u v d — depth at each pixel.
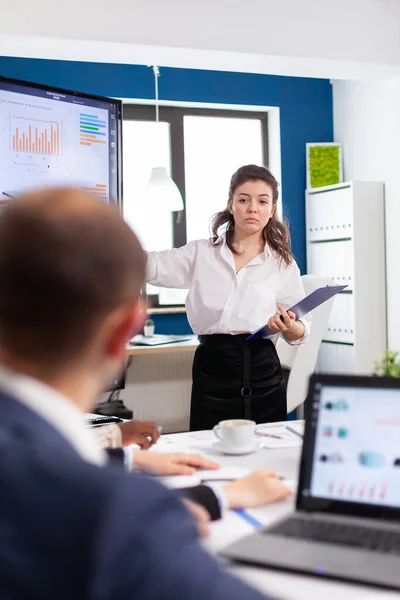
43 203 0.52
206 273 2.74
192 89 5.56
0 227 0.52
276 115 5.86
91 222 0.52
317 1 4.27
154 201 4.89
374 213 5.25
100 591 0.38
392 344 5.22
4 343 0.53
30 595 0.40
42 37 3.70
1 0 3.62
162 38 3.93
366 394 1.14
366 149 5.52
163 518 0.41
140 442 1.61
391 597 0.84
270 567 0.92
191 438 1.82
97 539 0.40
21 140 2.60
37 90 2.64
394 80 5.13
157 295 5.61
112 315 0.54
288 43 4.21
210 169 5.87
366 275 5.21
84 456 0.49
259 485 1.25
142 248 0.56
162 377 5.19
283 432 1.87
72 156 2.78
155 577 0.38
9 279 0.51
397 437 1.10
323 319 4.42
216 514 1.16
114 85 5.32
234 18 4.09
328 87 5.95
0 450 0.44
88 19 3.78
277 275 2.77
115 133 2.95
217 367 2.63
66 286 0.51
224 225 2.99
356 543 0.98
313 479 1.13
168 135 5.71
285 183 5.82
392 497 1.07
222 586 0.39
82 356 0.54
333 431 1.15
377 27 4.42
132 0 3.86
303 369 4.40
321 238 5.61
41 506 0.41
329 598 0.84
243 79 5.70
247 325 2.66
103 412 4.35
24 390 0.50
